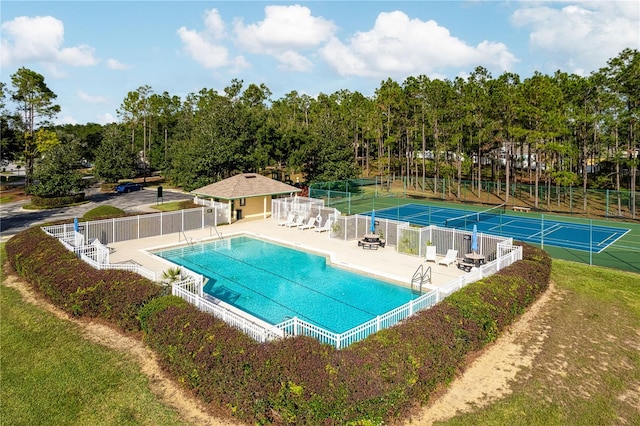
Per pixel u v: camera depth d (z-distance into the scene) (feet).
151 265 67.51
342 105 268.21
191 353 32.48
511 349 40.32
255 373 28.60
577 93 151.23
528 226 121.70
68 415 30.55
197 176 148.05
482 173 247.70
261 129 160.86
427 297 45.83
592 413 30.58
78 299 45.93
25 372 36.40
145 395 32.63
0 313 48.34
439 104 199.21
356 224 87.92
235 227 101.45
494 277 49.60
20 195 168.76
